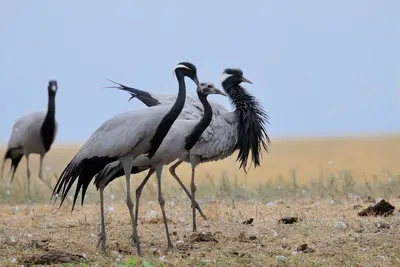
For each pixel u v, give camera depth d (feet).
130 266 37.65
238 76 55.77
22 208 58.65
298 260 38.96
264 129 56.29
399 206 53.26
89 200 64.34
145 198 63.87
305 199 58.90
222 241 44.19
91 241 45.70
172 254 41.86
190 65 44.88
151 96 53.11
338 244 42.24
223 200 60.08
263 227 47.62
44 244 44.39
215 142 52.65
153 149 43.60
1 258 41.24
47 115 72.28
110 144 42.98
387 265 38.01
